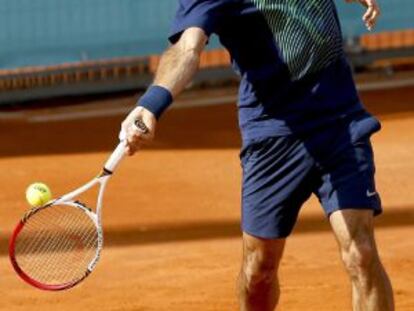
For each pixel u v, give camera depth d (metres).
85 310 20.03
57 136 41.41
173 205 29.69
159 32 46.12
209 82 47.97
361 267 13.62
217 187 32.00
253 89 14.14
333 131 13.96
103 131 42.16
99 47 46.53
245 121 14.34
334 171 13.93
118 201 30.20
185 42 13.30
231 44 14.09
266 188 14.29
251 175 14.38
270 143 14.14
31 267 16.20
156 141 39.00
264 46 13.93
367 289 13.63
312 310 19.59
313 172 14.09
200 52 13.32
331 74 14.04
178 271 22.75
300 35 13.80
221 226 27.23
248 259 14.72
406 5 46.28
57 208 16.94
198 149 37.66
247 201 14.45
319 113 13.98
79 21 46.41
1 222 28.03
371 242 13.67
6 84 47.28
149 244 25.34
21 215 28.89
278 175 14.21
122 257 24.08
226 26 13.89
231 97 46.28
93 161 36.38
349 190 13.76
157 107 12.78
